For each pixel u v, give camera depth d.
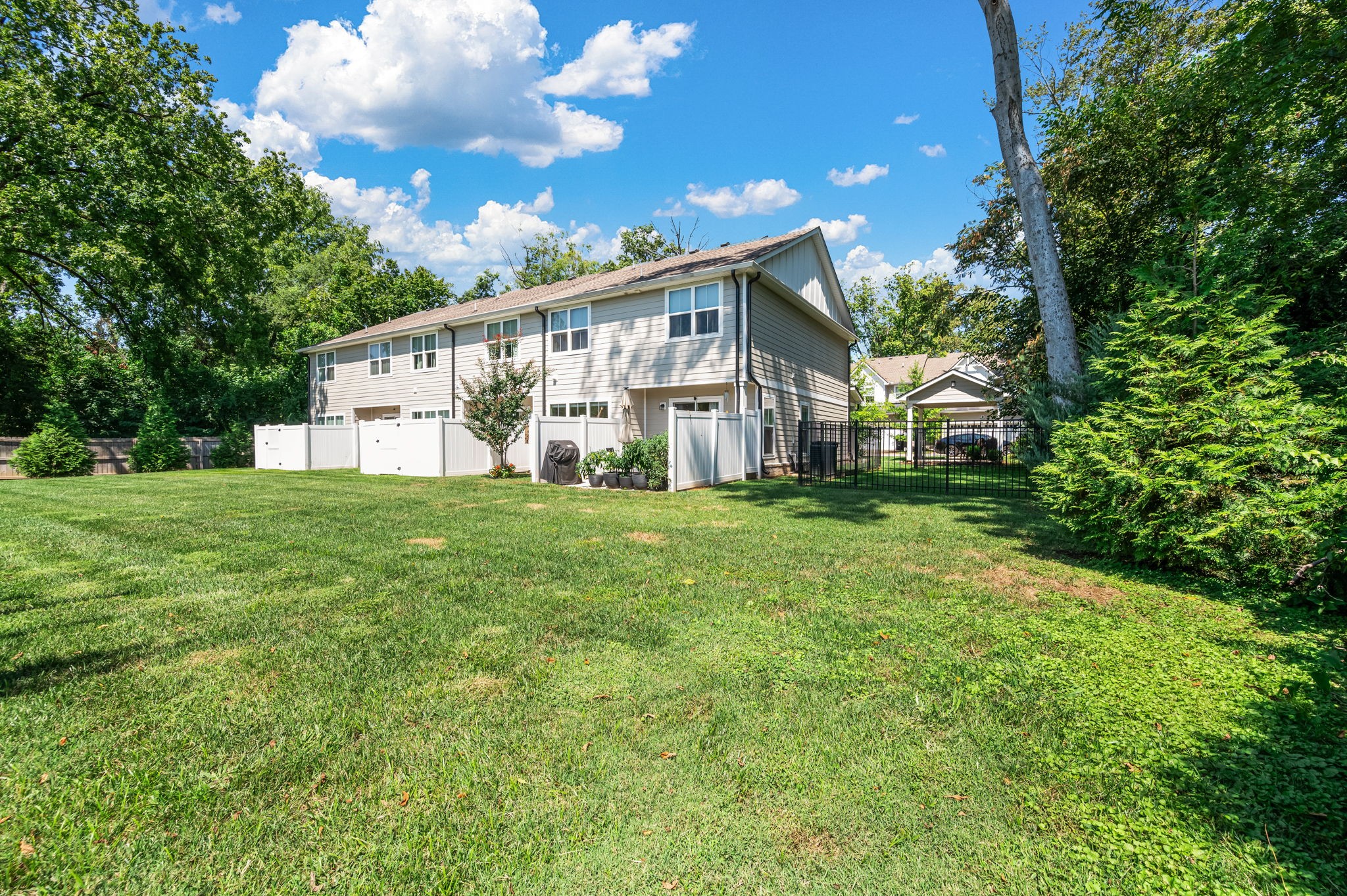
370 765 2.16
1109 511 5.13
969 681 2.87
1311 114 7.93
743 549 5.81
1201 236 6.59
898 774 2.11
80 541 6.27
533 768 2.14
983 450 19.27
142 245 15.34
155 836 1.80
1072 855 1.72
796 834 1.81
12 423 21.52
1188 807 1.93
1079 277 13.83
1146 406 5.24
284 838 1.79
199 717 2.52
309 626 3.63
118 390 23.77
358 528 7.02
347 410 23.70
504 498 9.88
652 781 2.06
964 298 18.70
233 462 22.34
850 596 4.24
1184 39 12.47
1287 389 4.66
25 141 13.67
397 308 33.12
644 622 3.69
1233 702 2.65
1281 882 1.61
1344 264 8.77
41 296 18.59
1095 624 3.66
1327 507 3.94
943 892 1.59
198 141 16.75
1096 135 12.54
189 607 4.01
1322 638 3.42
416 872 1.66
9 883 1.62
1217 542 4.56
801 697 2.70
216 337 19.77
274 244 24.09
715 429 12.34
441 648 3.28
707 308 13.99
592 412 16.03
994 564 5.19
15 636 3.47
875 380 35.47
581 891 1.59
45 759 2.20
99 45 14.92
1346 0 6.57
